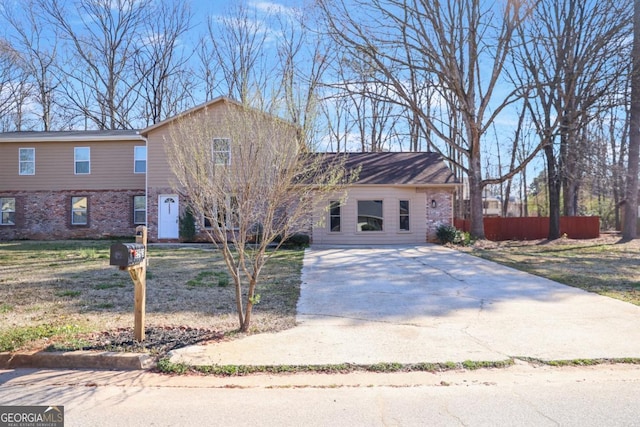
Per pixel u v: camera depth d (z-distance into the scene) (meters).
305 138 6.07
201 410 3.80
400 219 19.80
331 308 7.40
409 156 22.83
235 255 14.83
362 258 14.13
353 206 19.58
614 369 4.75
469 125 21.66
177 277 10.30
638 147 21.58
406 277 10.48
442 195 19.83
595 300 7.91
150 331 5.90
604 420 3.59
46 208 22.58
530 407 3.84
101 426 3.50
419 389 4.24
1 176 22.70
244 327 6.01
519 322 6.51
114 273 10.80
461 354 5.12
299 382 4.41
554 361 4.92
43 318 6.58
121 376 4.59
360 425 3.52
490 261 13.41
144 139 20.69
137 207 22.62
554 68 21.56
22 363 4.87
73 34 32.34
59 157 22.62
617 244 19.97
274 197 5.88
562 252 16.42
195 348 5.25
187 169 5.87
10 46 31.05
